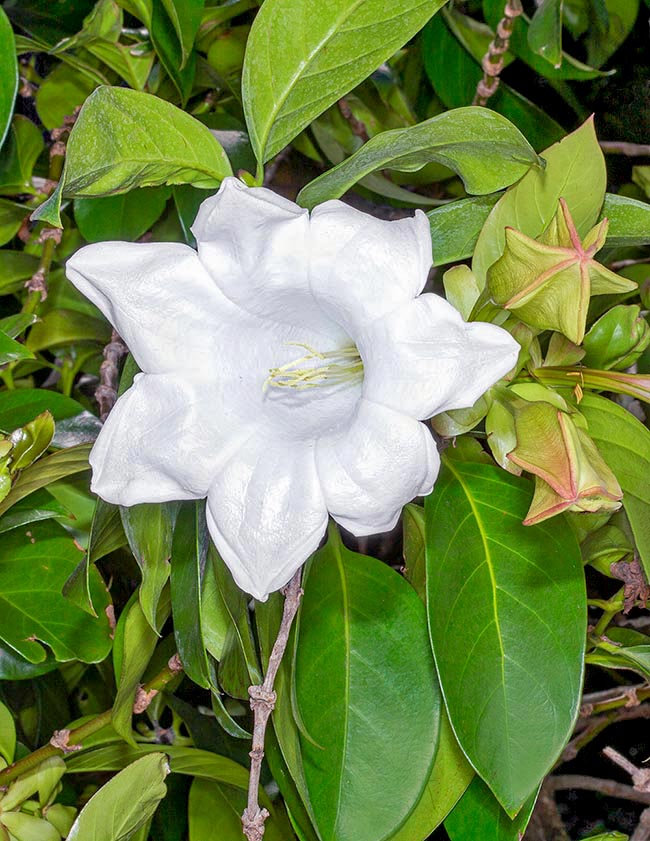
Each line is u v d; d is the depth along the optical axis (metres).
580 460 0.35
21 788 0.46
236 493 0.37
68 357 0.58
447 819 0.44
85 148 0.38
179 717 0.55
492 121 0.39
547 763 0.39
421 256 0.36
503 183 0.41
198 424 0.37
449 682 0.39
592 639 0.48
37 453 0.41
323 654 0.42
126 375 0.42
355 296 0.36
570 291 0.37
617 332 0.42
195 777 0.51
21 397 0.49
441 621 0.40
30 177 0.55
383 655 0.42
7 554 0.48
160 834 0.55
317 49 0.40
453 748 0.43
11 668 0.50
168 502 0.42
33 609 0.48
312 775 0.41
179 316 0.37
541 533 0.41
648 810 0.52
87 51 0.53
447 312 0.35
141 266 0.37
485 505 0.41
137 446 0.37
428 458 0.35
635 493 0.40
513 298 0.37
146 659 0.44
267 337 0.40
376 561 0.43
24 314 0.47
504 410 0.39
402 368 0.35
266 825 0.50
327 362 0.41
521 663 0.39
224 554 0.37
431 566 0.40
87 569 0.43
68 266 0.37
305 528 0.36
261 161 0.41
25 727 0.56
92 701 0.60
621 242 0.44
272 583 0.37
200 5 0.44
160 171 0.40
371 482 0.36
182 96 0.49
